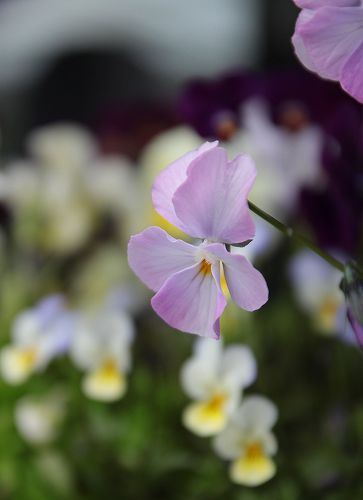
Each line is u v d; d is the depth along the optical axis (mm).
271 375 492
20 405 512
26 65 1143
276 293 531
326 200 500
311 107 539
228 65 1150
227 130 548
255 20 1121
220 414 463
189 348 510
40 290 582
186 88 550
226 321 497
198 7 1186
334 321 496
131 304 542
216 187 356
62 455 499
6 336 542
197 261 361
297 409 482
